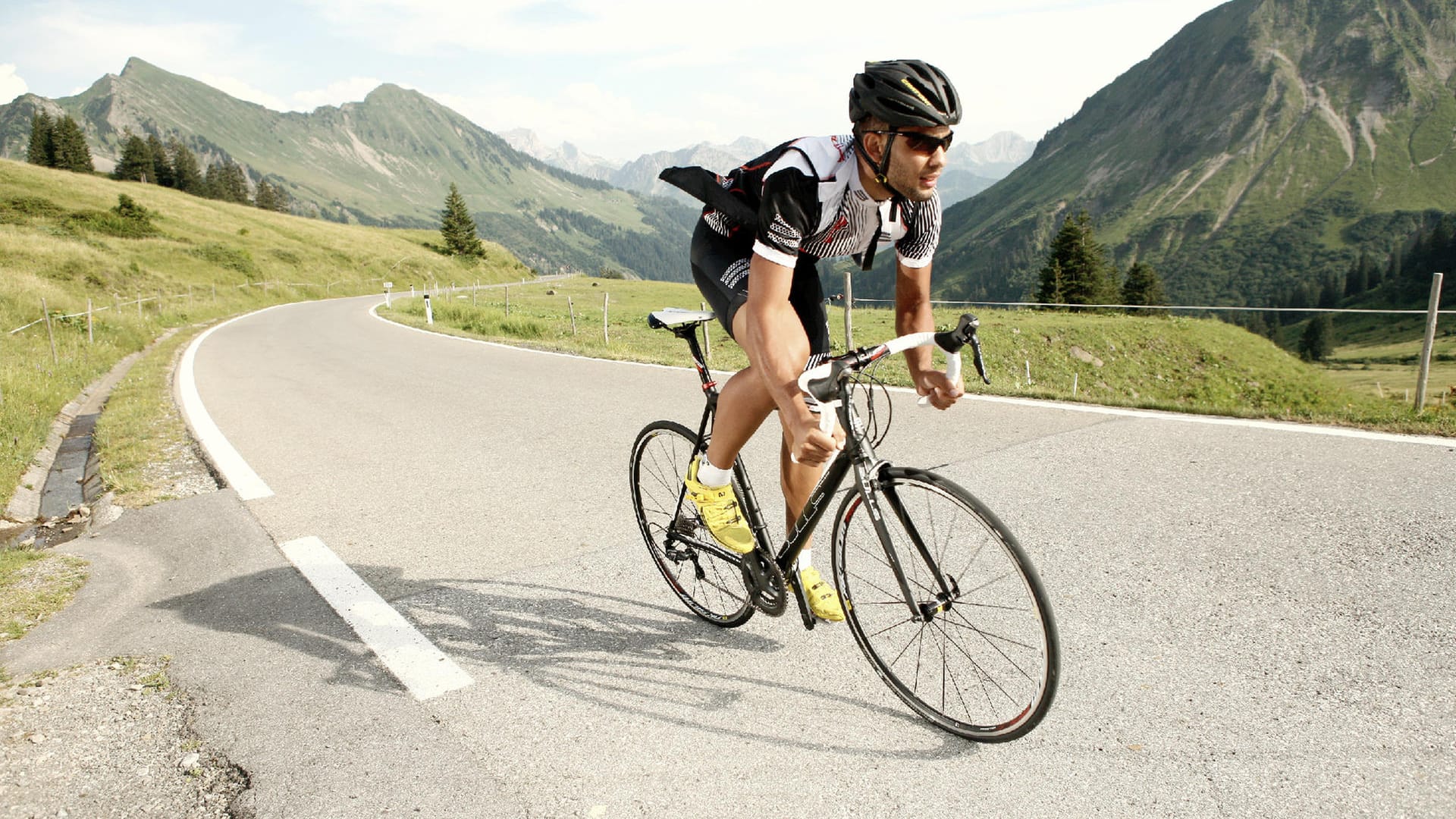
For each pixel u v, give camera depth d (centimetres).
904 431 541
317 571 351
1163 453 438
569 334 2177
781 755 202
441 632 284
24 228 5122
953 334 179
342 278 6656
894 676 224
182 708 238
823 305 230
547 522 408
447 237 9762
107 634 295
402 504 453
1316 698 208
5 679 262
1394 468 377
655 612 295
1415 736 190
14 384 910
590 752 207
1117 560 305
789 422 187
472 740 215
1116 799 177
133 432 703
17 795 198
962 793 183
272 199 16638
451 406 786
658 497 305
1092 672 230
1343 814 167
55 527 460
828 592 241
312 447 614
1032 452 464
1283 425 475
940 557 202
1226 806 172
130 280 3769
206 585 341
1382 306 14975
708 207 232
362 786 196
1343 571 278
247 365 1254
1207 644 240
